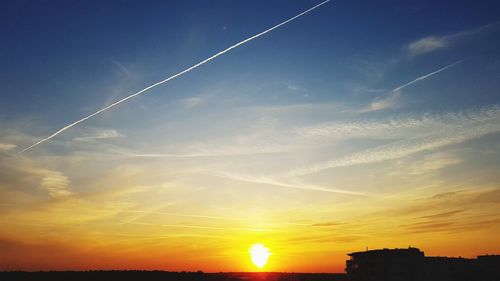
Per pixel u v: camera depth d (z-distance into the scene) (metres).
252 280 147.38
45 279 122.50
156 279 131.12
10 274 126.12
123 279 127.81
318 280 128.88
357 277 78.19
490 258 79.06
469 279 76.94
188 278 139.00
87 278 126.88
